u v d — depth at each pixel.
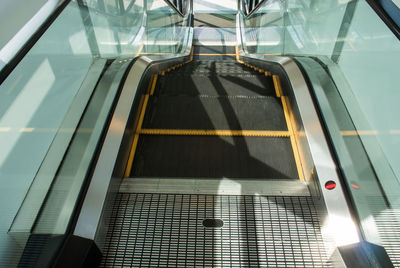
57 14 2.14
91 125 2.50
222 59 8.92
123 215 2.19
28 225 1.77
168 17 6.71
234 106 3.40
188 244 2.04
